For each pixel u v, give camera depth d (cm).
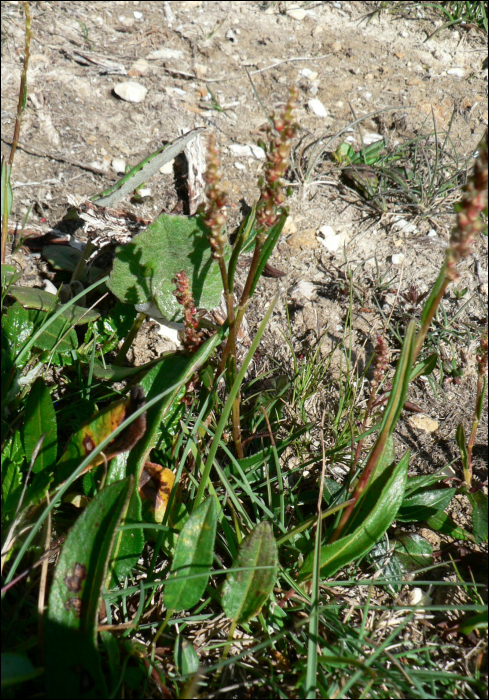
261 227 65
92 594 63
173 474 70
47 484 69
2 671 61
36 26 118
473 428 73
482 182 59
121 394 74
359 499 69
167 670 67
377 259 90
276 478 75
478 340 84
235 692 66
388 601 71
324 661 64
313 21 133
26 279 84
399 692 65
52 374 78
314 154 102
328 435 78
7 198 68
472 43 131
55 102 105
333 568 68
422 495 73
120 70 114
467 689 67
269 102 113
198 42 123
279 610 68
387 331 85
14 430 71
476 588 71
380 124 111
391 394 64
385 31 133
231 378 70
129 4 130
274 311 86
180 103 110
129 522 67
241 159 101
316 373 79
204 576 66
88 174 95
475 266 89
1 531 67
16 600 68
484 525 72
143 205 92
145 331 83
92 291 83
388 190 94
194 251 73
